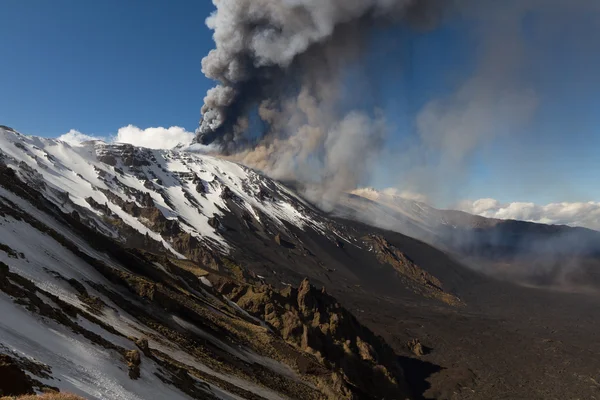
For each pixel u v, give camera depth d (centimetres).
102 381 2770
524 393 18350
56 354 2712
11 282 3384
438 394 17525
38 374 2258
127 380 3069
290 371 8300
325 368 9288
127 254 9206
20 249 4844
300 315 13738
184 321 6975
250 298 12988
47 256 5381
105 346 3422
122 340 3988
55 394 2066
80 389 2439
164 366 4091
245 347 8025
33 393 2031
